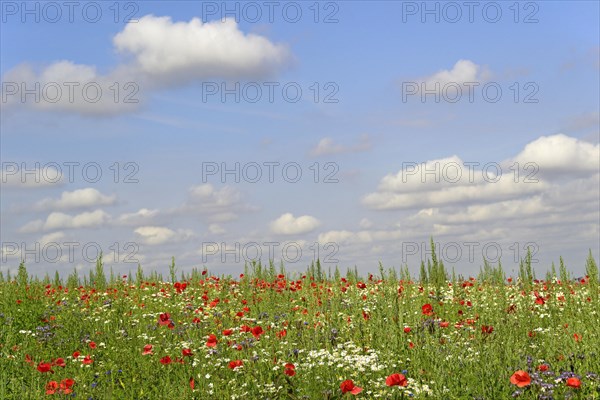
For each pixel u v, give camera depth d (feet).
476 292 48.06
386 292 39.65
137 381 30.81
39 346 37.78
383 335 32.71
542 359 30.73
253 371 29.78
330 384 27.45
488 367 27.43
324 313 41.39
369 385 28.07
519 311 41.86
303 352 31.60
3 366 33.01
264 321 41.06
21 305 45.01
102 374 31.63
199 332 39.45
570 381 23.80
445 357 29.45
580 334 31.53
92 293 52.42
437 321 35.76
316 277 58.70
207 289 56.59
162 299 51.60
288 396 27.32
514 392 25.52
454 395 26.05
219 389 28.17
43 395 28.53
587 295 45.65
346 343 32.68
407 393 26.17
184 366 31.71
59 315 44.88
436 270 48.47
